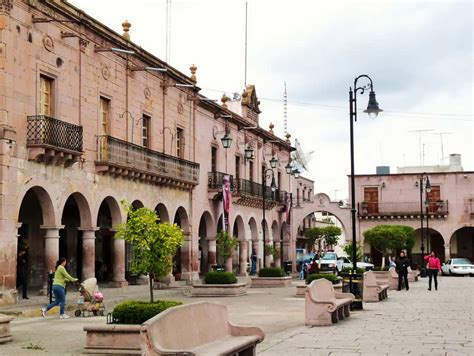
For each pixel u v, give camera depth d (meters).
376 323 16.44
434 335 13.95
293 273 55.22
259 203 48.94
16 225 22.19
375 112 22.09
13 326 17.05
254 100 50.62
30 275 28.64
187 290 30.83
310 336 13.84
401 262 31.48
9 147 21.98
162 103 34.66
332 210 61.81
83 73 26.95
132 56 31.25
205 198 40.50
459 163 71.31
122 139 30.20
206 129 40.88
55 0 24.67
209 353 8.45
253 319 18.20
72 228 32.06
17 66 22.72
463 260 54.16
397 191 61.97
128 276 33.12
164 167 33.41
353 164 21.73
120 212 29.33
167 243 13.78
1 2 21.98
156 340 7.83
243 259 46.31
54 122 23.89
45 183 23.92
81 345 13.47
